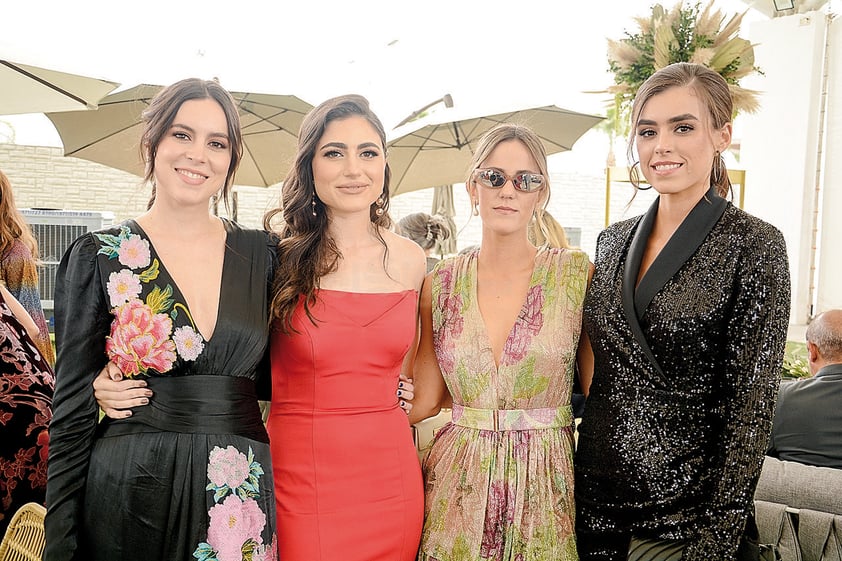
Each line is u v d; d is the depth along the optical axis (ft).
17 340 7.68
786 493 6.54
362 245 6.82
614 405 5.81
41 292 18.83
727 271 5.36
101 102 14.05
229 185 6.14
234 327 5.73
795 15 19.34
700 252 5.52
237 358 5.76
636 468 5.63
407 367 7.15
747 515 5.12
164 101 5.70
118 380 5.53
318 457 6.22
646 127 5.72
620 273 6.01
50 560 5.33
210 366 5.65
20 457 7.34
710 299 5.37
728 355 5.29
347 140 6.42
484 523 6.14
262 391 6.70
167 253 5.76
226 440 5.58
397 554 6.34
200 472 5.45
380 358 6.45
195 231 5.90
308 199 6.65
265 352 6.47
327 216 6.75
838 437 7.86
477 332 6.47
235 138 5.94
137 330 5.49
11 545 6.00
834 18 19.02
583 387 6.88
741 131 20.53
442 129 15.64
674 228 5.81
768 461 6.88
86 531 5.40
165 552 5.40
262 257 6.23
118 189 28.12
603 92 11.79
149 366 5.49
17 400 7.43
